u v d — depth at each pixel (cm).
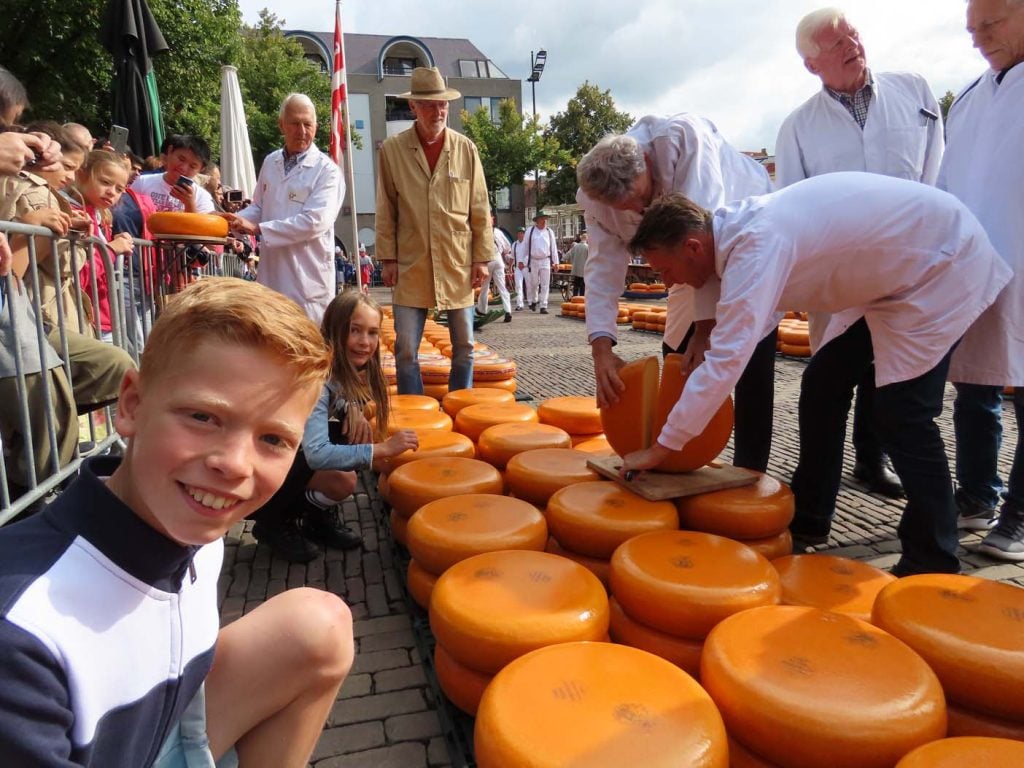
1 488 202
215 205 599
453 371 470
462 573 188
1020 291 258
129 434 94
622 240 298
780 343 812
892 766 128
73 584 88
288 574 280
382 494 313
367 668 217
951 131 295
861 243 219
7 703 79
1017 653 144
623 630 188
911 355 228
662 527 219
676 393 262
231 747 126
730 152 297
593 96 3562
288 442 97
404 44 4116
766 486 250
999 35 260
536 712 131
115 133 485
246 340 90
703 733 126
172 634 102
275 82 2733
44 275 254
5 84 261
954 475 374
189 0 1458
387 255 450
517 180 3244
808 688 135
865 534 307
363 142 3997
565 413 351
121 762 97
